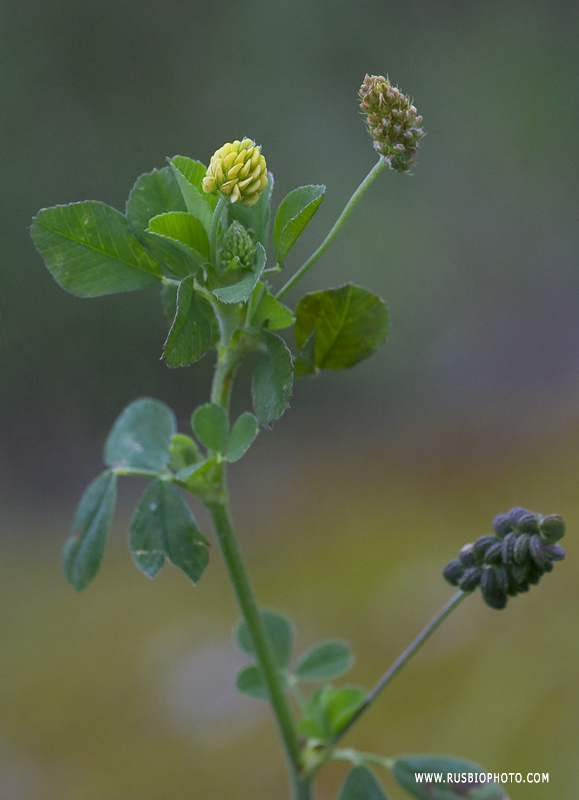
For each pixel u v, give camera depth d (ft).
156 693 1.31
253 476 2.10
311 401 2.38
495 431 2.04
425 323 2.61
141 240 0.69
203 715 1.25
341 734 0.70
